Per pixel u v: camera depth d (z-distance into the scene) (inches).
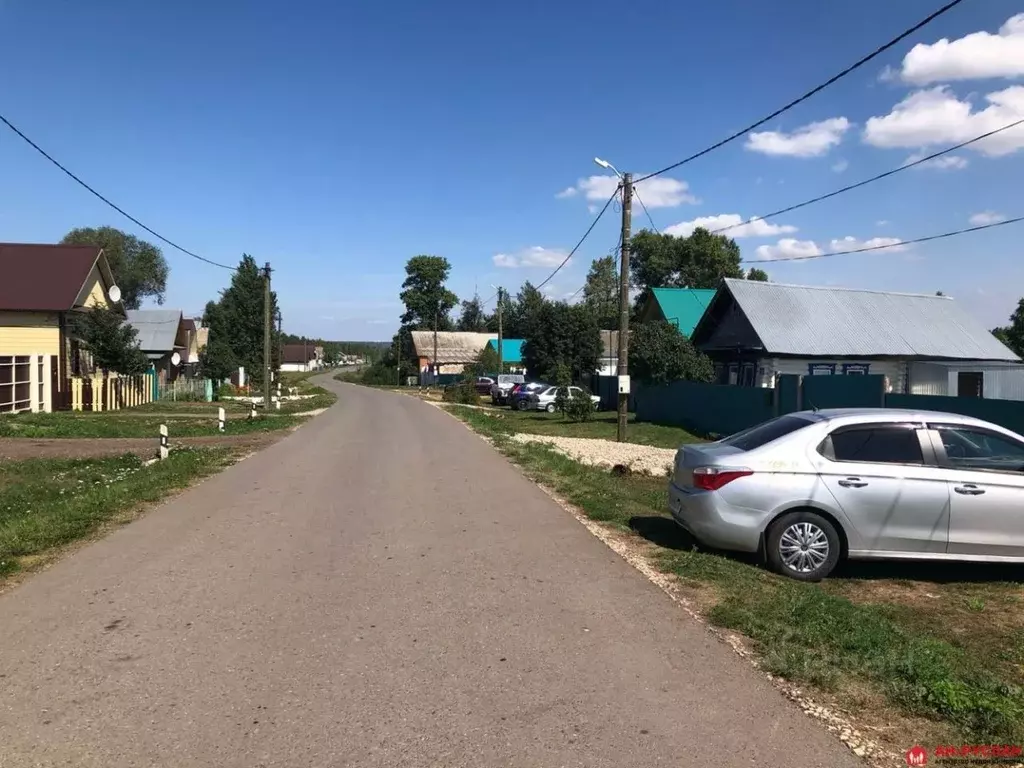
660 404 1123.3
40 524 314.8
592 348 1942.7
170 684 163.2
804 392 770.2
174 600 222.7
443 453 639.1
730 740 141.2
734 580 246.1
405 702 155.9
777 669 173.0
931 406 634.8
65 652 180.9
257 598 225.5
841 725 147.9
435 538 309.9
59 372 1189.7
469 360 3427.7
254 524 334.6
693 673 172.1
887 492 266.5
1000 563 269.4
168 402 1578.5
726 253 2452.0
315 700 156.3
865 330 1156.5
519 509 378.0
